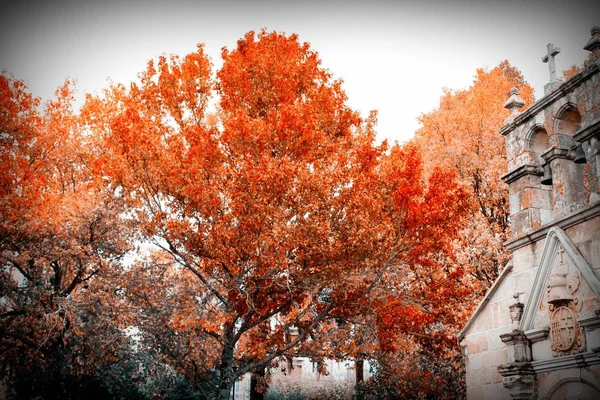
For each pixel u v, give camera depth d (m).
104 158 18.44
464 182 23.78
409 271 21.53
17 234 19.72
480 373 16.27
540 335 14.27
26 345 20.62
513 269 15.86
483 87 25.69
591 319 12.70
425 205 17.36
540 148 16.47
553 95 15.31
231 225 16.89
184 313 18.56
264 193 16.25
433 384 21.61
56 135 22.91
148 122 18.47
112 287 19.78
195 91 19.61
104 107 23.33
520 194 16.23
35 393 21.16
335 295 18.06
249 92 19.19
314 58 20.17
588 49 14.55
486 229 22.70
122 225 20.14
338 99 19.58
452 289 19.23
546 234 14.86
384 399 24.14
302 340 19.20
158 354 20.06
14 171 20.89
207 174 17.61
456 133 25.58
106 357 19.66
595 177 13.66
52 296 19.41
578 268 13.44
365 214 16.47
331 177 16.45
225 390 17.97
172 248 17.94
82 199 20.23
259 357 17.64
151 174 17.61
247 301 17.47
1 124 22.06
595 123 13.45
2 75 22.77
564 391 13.63
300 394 32.97
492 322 16.16
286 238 16.14
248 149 17.56
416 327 19.38
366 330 19.75
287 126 17.19
